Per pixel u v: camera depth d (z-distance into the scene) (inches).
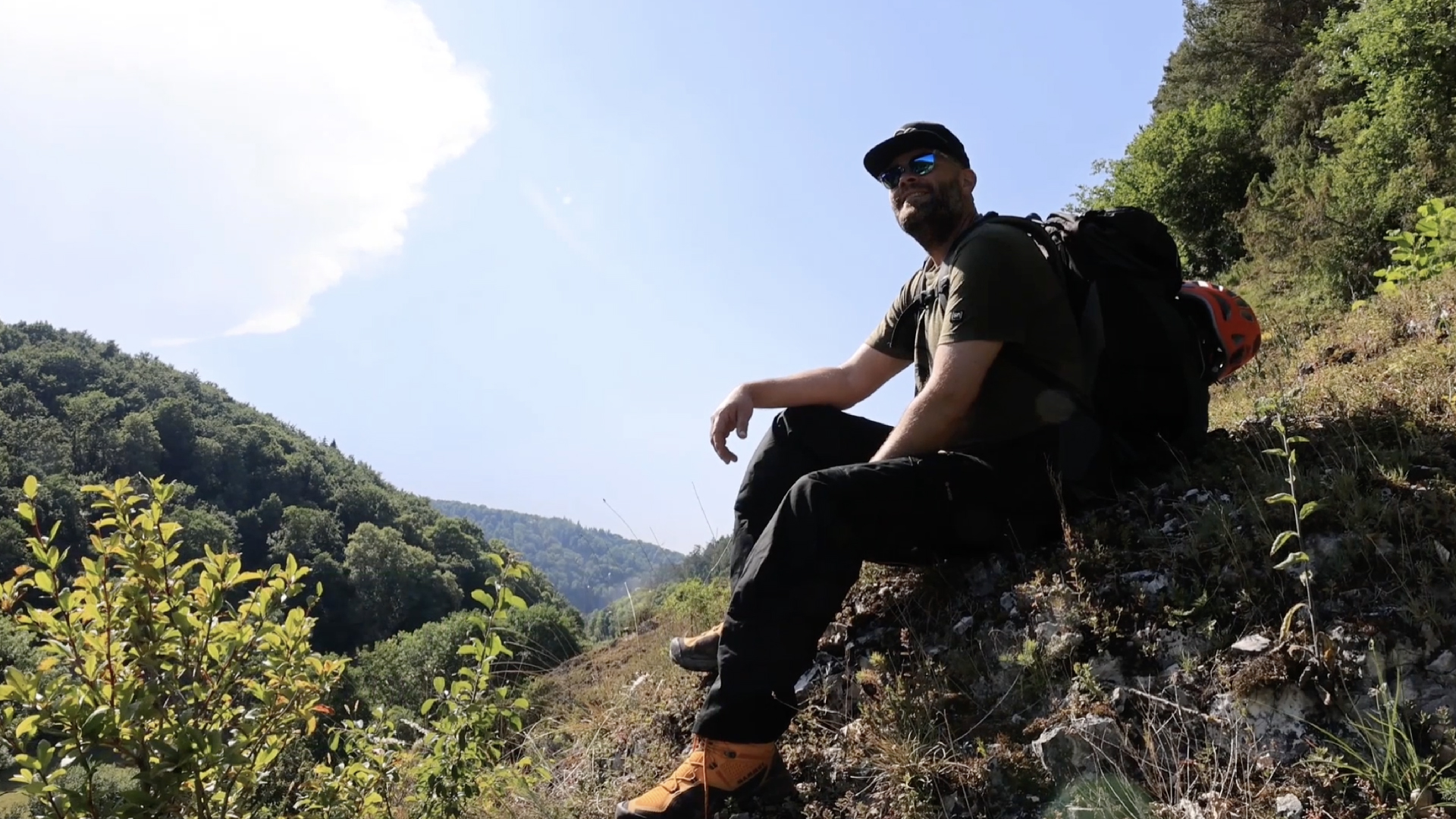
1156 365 110.0
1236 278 479.5
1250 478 109.6
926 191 117.3
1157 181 729.0
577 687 180.1
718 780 91.2
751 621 91.1
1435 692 77.0
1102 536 108.8
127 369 6683.1
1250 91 844.0
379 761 121.3
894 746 93.9
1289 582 91.8
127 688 92.4
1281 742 80.4
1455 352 132.3
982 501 103.7
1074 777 84.7
